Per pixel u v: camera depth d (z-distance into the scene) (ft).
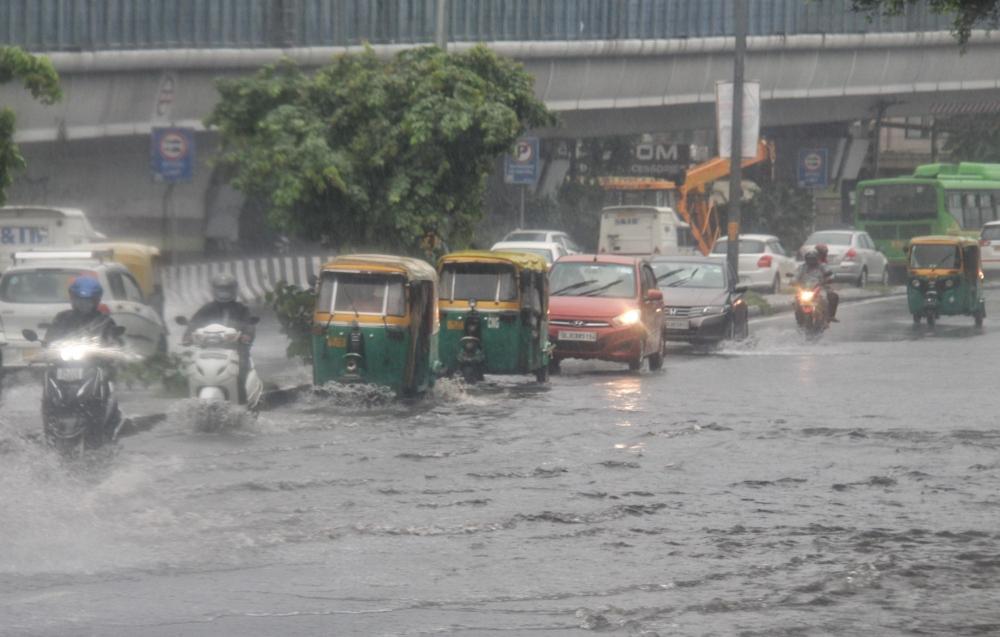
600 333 187.93
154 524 82.38
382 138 190.90
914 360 208.74
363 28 384.47
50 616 62.80
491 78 200.13
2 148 164.35
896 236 459.32
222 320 128.57
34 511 85.05
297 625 62.13
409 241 191.52
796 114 520.01
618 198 514.68
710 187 481.87
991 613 65.26
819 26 484.33
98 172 356.38
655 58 447.01
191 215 368.89
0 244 250.98
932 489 98.12
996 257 451.94
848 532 83.30
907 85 521.24
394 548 77.77
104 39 335.47
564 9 426.10
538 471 103.76
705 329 229.45
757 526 84.89
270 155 190.39
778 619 63.87
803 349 231.71
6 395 149.38
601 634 61.31
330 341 147.43
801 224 508.12
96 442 104.42
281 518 84.89
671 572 72.95
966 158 651.66
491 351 167.73
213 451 111.55
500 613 64.59
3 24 320.91
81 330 107.34
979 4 134.21
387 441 118.52
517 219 454.81
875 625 63.00
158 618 62.80
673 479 101.24
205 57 350.43
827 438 123.54
